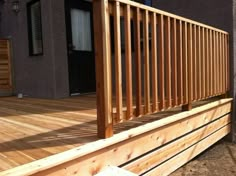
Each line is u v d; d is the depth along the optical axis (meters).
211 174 3.24
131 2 2.17
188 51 3.00
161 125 2.60
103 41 1.97
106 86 2.01
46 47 4.95
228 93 4.25
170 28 2.72
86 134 2.23
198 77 3.23
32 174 1.55
